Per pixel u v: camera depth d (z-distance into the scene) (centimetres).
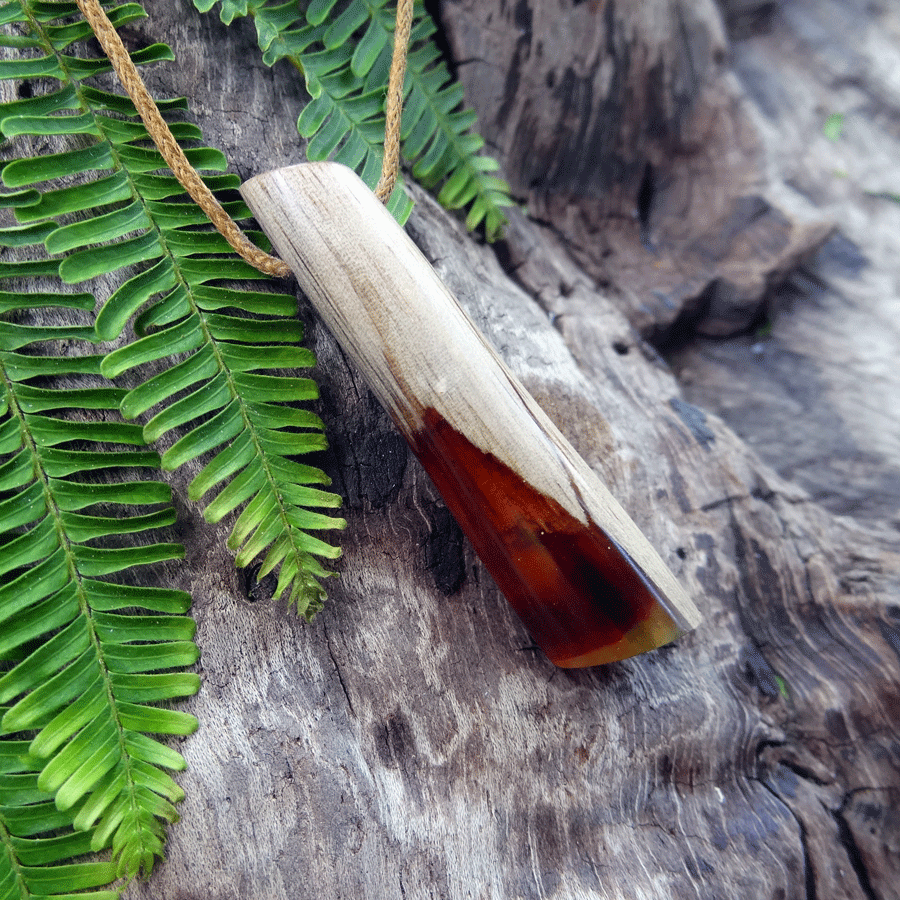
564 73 16
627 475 13
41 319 11
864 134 21
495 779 12
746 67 21
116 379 12
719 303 18
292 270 11
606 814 12
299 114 13
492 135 16
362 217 11
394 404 11
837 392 17
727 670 13
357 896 11
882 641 13
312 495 11
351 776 11
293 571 11
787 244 17
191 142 12
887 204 20
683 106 17
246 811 11
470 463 11
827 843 12
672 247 18
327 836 11
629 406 14
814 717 13
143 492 11
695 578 13
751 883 12
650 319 17
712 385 18
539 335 14
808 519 14
